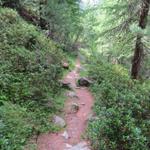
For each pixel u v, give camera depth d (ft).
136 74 49.49
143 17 45.37
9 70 38.01
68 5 87.35
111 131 24.67
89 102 42.11
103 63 67.41
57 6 76.74
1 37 46.65
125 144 23.93
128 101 32.55
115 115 26.53
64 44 91.66
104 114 27.91
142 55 48.03
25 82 37.01
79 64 79.61
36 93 35.65
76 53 98.02
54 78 45.34
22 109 31.09
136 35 45.65
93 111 37.09
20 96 33.81
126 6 47.57
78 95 45.14
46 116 32.35
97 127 25.89
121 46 50.62
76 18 94.48
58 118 32.83
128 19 47.75
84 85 50.85
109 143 24.56
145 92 39.17
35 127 29.17
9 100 32.40
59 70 53.26
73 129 31.60
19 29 55.36
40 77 39.86
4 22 53.36
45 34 74.90
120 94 35.09
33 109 32.73
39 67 43.39
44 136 28.71
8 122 27.61
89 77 57.31
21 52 44.96
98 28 58.95
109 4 53.01
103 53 68.95
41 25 79.82
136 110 30.60
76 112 36.86
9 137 25.13
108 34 50.11
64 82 48.26
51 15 77.15
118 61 63.98
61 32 85.46
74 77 57.67
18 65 40.68
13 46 46.24
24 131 27.32
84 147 27.37
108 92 38.75
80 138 29.50
